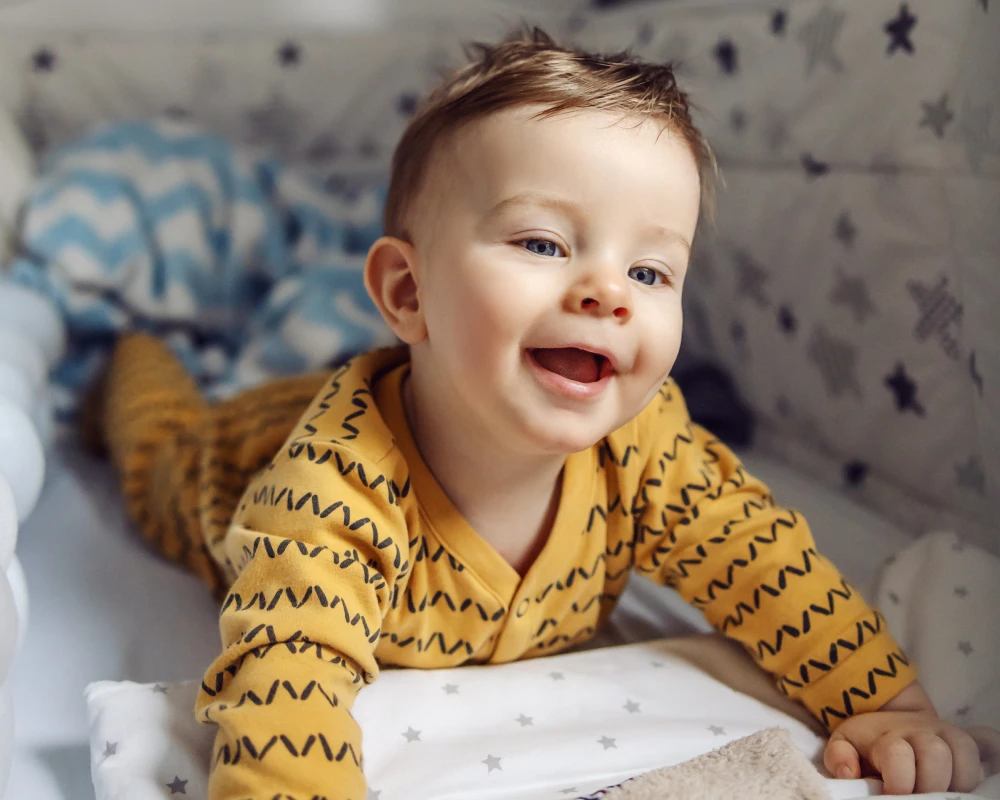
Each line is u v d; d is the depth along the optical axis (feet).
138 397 3.75
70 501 3.64
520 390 2.01
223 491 2.95
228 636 2.03
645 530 2.59
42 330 3.83
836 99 3.36
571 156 2.00
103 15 5.50
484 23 5.87
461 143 2.13
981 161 2.77
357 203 5.09
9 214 4.54
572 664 2.42
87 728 2.32
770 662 2.44
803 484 3.90
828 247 3.54
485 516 2.35
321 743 1.79
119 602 2.93
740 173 4.00
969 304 2.92
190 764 1.98
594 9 5.86
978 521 3.14
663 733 2.16
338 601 2.00
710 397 4.56
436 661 2.41
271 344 4.34
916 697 2.28
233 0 5.62
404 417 2.36
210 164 4.90
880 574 2.81
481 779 1.97
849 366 3.59
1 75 5.23
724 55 4.02
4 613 1.78
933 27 2.89
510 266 1.99
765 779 1.85
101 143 4.83
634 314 2.02
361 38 5.56
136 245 4.62
